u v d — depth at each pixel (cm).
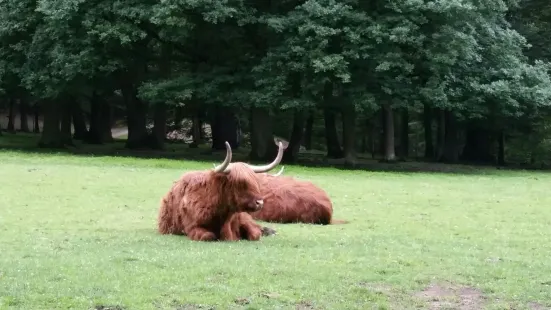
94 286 681
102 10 2958
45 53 3133
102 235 1011
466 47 2894
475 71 3216
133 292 664
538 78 3194
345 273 768
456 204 1598
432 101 2958
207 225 973
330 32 2708
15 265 768
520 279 770
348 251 909
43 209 1310
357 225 1206
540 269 830
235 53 3120
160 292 668
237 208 950
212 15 2756
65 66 2945
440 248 967
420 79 3117
